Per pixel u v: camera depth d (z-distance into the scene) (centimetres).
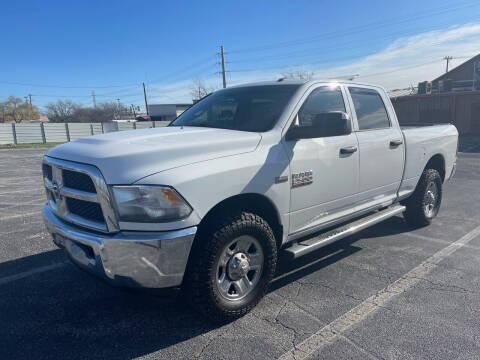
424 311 336
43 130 3872
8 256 473
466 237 534
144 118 6431
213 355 278
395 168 480
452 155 618
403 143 491
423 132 536
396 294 368
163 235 266
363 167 426
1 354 279
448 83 3416
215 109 417
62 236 309
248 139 325
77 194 290
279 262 451
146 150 282
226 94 439
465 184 956
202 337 300
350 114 422
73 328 313
